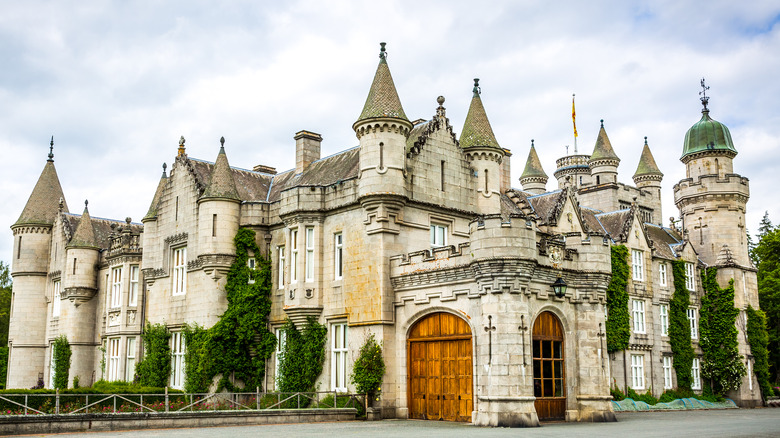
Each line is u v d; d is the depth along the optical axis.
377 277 28.67
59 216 51.03
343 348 30.31
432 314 27.59
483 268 24.70
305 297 30.94
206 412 23.89
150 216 39.72
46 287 51.94
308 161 38.34
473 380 25.23
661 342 43.19
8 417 20.08
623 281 40.31
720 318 47.00
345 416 27.22
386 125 29.39
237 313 32.88
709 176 50.78
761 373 48.22
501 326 24.17
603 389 27.14
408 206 29.84
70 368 45.44
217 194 34.00
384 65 30.69
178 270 37.34
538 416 25.56
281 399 30.67
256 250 34.00
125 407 27.14
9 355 51.94
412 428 22.77
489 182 33.66
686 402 42.44
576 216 42.06
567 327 27.23
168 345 36.84
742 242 50.31
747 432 21.47
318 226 31.59
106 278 45.88
